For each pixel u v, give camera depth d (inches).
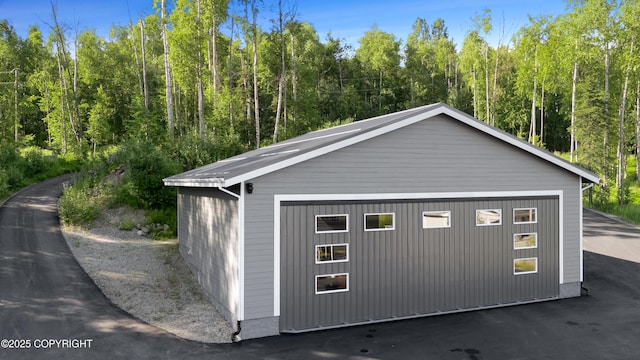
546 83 1771.7
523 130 2370.8
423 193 474.9
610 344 388.2
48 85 1932.8
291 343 391.5
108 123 1983.3
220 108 1531.7
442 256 482.9
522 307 502.3
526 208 523.2
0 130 1828.2
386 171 457.7
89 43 2071.9
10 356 350.6
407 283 466.9
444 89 2551.7
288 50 1737.2
